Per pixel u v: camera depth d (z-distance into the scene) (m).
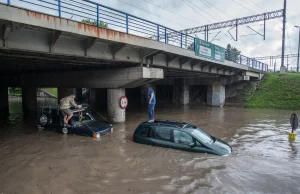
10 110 24.83
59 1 9.18
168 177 6.46
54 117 12.14
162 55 16.50
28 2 8.26
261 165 7.45
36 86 21.20
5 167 7.39
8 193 5.66
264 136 12.20
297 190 5.80
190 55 17.62
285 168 7.25
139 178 6.42
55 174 6.78
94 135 10.78
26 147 9.54
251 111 24.09
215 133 12.91
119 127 14.05
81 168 7.22
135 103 33.28
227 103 30.00
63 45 10.38
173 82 32.06
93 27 10.45
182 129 8.72
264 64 37.50
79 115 11.79
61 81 18.62
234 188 5.84
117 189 5.80
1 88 25.16
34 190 5.80
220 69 25.94
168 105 30.61
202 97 32.88
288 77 31.89
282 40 34.53
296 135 12.47
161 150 8.62
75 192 5.68
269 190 5.77
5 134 12.17
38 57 11.40
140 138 9.62
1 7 7.42
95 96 37.66
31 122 16.50
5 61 13.34
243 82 33.69
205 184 6.04
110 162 7.70
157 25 14.25
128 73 14.70
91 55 11.57
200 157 7.85
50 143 10.04
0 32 8.22
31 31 9.23
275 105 26.66
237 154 8.46
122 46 12.28
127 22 12.27
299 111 23.94
